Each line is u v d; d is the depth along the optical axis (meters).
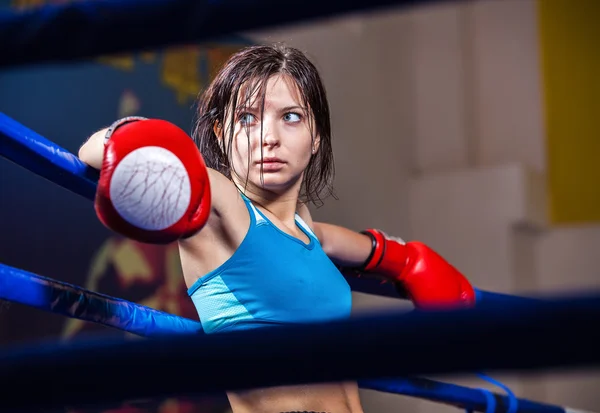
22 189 3.31
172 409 3.44
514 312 0.61
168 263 3.94
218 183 1.23
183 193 0.98
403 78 5.71
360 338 0.65
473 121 5.59
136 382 0.70
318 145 1.51
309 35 5.05
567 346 0.59
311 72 1.43
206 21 0.79
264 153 1.35
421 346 0.63
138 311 1.31
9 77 3.41
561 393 4.92
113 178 0.94
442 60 5.66
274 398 1.28
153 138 0.98
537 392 4.90
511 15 5.50
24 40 0.86
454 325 0.63
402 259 1.71
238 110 1.36
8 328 3.18
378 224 5.30
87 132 3.71
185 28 0.80
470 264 5.25
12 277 1.10
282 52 1.42
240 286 1.26
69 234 3.49
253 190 1.39
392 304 5.15
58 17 0.84
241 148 1.36
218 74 1.42
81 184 1.16
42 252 3.36
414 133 5.70
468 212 5.30
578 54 5.39
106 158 0.95
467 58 5.61
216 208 1.23
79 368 0.71
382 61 5.60
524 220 5.13
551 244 5.28
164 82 4.12
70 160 1.12
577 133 5.37
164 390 0.70
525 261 5.26
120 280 3.69
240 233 1.26
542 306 0.61
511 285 5.11
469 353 0.62
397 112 5.62
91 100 3.75
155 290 3.85
